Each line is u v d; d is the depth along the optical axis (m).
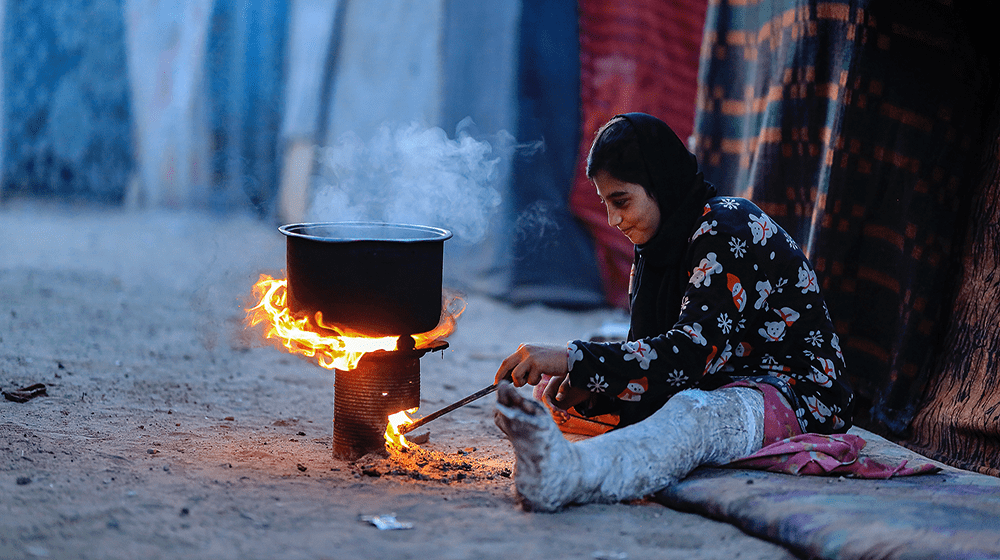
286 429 5.62
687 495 4.11
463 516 3.90
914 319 6.05
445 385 7.33
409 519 3.85
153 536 3.53
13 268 12.58
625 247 12.03
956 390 5.75
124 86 22.94
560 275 12.19
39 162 22.83
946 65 6.05
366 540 3.58
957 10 6.03
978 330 5.73
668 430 4.27
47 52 22.61
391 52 15.05
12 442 4.69
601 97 11.91
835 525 3.59
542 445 3.85
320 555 3.41
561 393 4.78
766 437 4.52
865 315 6.39
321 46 17.78
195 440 5.09
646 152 4.48
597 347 4.32
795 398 4.62
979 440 5.36
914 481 4.45
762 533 3.75
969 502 4.02
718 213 4.53
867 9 6.20
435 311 4.68
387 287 4.42
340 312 4.41
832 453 4.44
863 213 6.35
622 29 11.72
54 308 9.68
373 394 4.73
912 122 6.14
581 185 12.16
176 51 21.91
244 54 20.98
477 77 12.66
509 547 3.55
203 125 21.33
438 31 13.53
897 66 6.18
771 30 7.06
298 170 18.41
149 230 18.16
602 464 4.05
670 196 4.57
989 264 5.77
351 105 16.33
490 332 10.27
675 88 11.65
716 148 7.70
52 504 3.81
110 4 22.69
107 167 22.94
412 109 14.17
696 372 4.35
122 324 9.12
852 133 6.28
